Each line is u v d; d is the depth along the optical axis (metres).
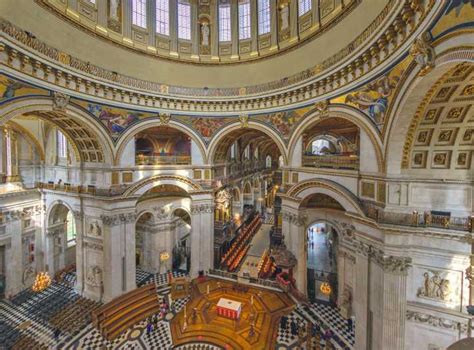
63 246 22.11
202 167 19.55
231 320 15.14
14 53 10.85
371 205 11.31
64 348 13.42
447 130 9.19
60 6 12.90
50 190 19.83
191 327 14.67
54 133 20.16
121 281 17.25
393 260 9.79
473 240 8.59
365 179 11.80
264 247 27.81
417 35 7.76
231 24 18.62
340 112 13.03
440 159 9.62
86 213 18.08
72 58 13.37
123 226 17.31
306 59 15.02
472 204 9.12
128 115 16.72
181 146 23.45
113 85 15.37
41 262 20.66
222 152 22.52
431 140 9.52
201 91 18.16
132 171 17.45
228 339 13.63
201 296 17.73
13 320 15.87
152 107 17.45
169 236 22.08
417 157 9.91
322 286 14.88
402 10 7.95
